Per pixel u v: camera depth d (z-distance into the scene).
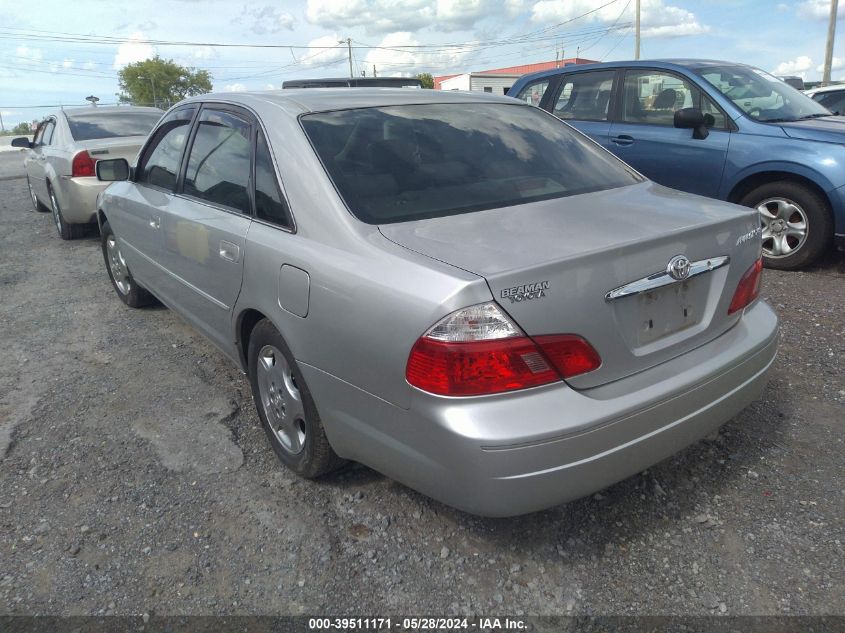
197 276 3.47
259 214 2.91
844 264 5.70
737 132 5.67
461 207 2.61
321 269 2.41
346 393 2.38
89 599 2.33
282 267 2.62
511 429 1.99
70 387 3.95
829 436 3.11
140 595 2.34
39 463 3.16
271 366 2.96
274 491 2.88
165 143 4.18
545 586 2.34
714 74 6.03
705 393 2.39
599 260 2.12
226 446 3.25
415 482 2.25
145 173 4.45
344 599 2.30
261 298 2.79
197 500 2.84
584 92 6.82
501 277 1.98
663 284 2.28
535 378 2.04
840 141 5.20
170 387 3.90
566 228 2.36
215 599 2.31
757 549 2.46
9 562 2.51
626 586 2.33
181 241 3.59
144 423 3.50
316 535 2.61
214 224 3.19
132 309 5.33
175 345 4.54
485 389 2.00
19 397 3.84
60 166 7.48
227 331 3.28
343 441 2.51
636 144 6.25
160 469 3.08
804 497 2.71
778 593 2.26
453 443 2.02
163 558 2.51
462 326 1.97
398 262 2.19
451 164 2.85
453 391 2.00
